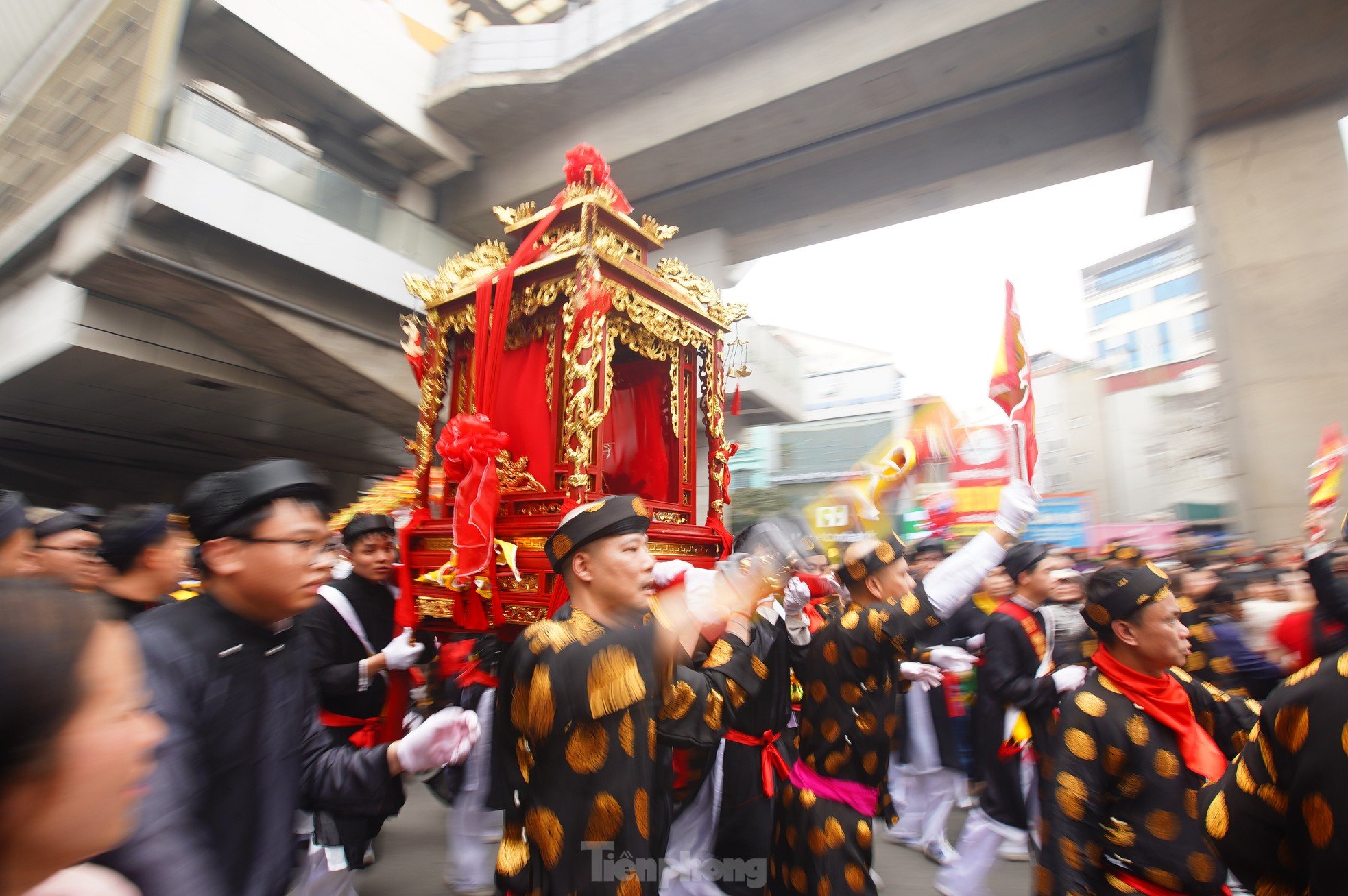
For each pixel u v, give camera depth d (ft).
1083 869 6.44
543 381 11.35
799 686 12.53
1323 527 10.48
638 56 38.88
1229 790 4.93
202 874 4.16
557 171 44.96
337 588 11.03
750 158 42.55
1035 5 31.30
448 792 14.49
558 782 5.50
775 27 36.81
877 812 8.91
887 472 8.96
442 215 49.93
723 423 13.19
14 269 37.17
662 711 6.16
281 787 5.30
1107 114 37.19
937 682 12.53
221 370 38.01
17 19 37.55
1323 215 28.45
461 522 9.96
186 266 31.53
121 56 31.04
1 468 52.19
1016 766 12.51
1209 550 27.22
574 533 6.28
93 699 2.58
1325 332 27.91
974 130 39.96
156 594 9.10
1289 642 12.79
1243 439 28.94
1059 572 16.10
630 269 11.12
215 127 31.78
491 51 41.93
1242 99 29.32
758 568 6.65
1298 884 4.66
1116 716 6.80
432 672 19.35
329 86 40.32
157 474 59.57
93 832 2.59
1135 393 71.67
